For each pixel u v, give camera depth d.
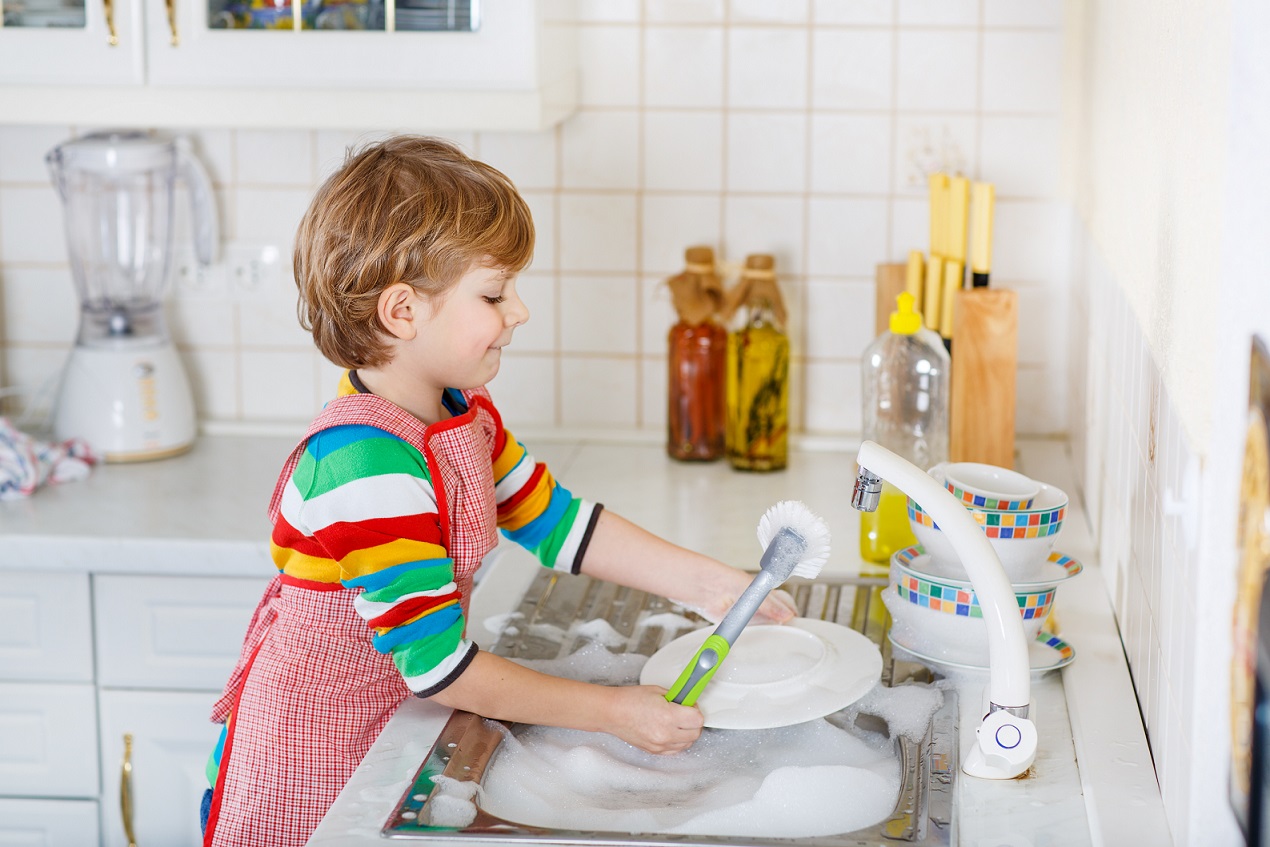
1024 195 1.97
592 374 2.10
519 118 1.74
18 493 1.80
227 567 1.65
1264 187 0.75
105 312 1.98
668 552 1.31
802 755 1.11
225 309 2.11
